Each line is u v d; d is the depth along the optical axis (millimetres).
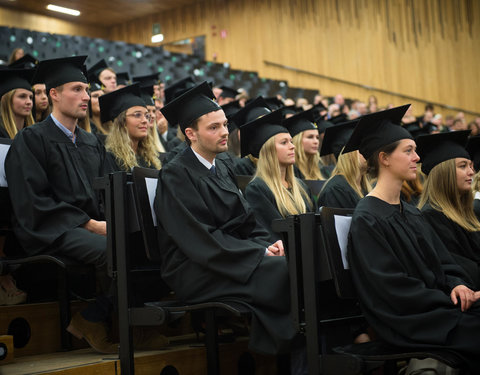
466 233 3514
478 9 14336
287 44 15422
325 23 15266
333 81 15180
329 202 4312
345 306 2789
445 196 3539
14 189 3316
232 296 2828
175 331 3926
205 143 3152
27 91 4207
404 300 2375
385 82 14938
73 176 3518
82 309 3600
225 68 14219
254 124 4098
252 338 2752
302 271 2555
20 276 3670
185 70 13734
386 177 2703
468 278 2781
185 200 2992
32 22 14898
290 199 4016
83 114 3635
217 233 2943
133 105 4281
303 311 2566
